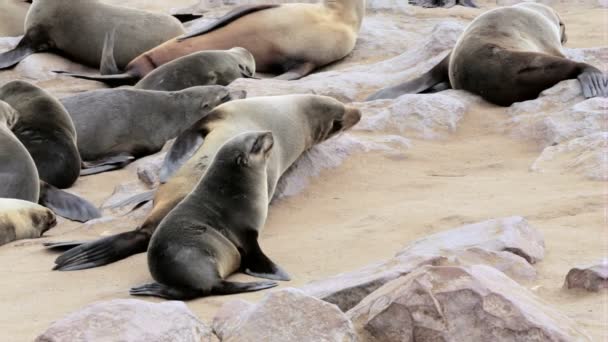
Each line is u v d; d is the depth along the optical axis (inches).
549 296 683.4
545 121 1294.3
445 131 1363.2
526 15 1632.6
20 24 2289.6
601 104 1295.5
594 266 681.0
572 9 2393.0
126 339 553.9
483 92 1515.7
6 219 1074.7
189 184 1018.7
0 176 1162.6
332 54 1969.7
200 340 584.7
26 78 1926.7
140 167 1278.3
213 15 2310.5
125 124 1488.7
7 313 763.4
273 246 939.3
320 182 1169.4
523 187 1063.0
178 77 1738.4
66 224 1156.5
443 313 552.4
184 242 823.1
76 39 2011.6
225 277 841.5
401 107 1391.5
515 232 796.0
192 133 1099.3
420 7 2420.0
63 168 1314.0
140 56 1937.7
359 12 2034.9
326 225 1015.6
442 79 1622.8
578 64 1440.7
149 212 1086.4
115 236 942.4
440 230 924.6
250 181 894.4
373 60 1975.9
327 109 1212.5
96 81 1907.0
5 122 1289.4
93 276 876.0
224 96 1544.0
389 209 1022.4
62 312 756.6
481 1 2551.7
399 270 665.6
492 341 540.7
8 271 916.6
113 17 2028.8
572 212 936.3
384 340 563.8
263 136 917.8
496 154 1273.4
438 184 1133.1
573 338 541.0
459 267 578.2
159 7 2691.9
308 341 549.6
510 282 612.1
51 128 1353.3
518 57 1476.4
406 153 1270.9
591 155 1103.0
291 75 1895.9
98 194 1288.1
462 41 1577.3
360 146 1257.4
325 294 665.6
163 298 789.2
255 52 1962.4
